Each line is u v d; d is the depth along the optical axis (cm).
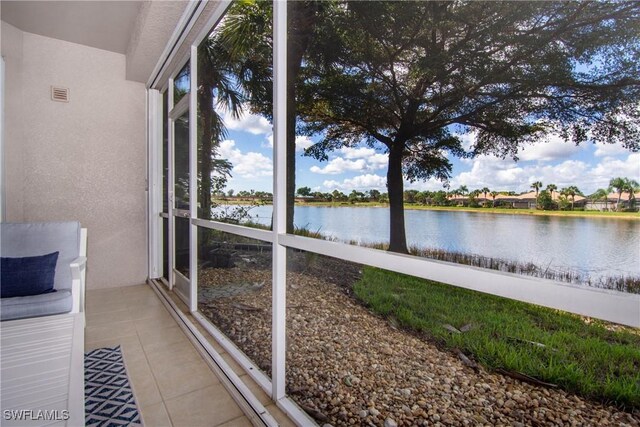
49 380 109
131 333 230
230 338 215
